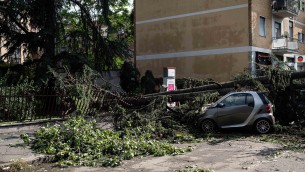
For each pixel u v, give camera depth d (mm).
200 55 27891
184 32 29016
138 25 32312
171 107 13891
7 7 18672
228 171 7121
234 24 25984
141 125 11812
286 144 10258
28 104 12945
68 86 12812
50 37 19797
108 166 7801
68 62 18672
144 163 8016
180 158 8523
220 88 14336
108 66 22375
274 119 12461
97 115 12719
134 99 13555
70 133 9406
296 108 13266
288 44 28078
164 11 30391
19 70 20219
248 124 12352
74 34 20844
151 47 31297
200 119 13008
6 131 11930
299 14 34094
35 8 19625
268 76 13461
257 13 26031
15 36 20203
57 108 13547
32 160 8055
